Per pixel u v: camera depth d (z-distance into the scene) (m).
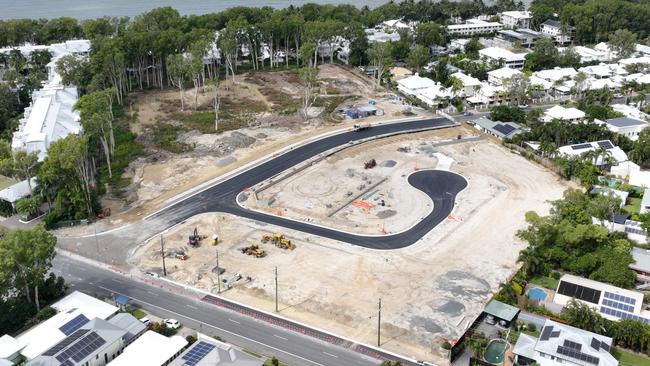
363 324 133.62
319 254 163.38
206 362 112.00
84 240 173.12
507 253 163.00
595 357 113.19
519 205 190.50
